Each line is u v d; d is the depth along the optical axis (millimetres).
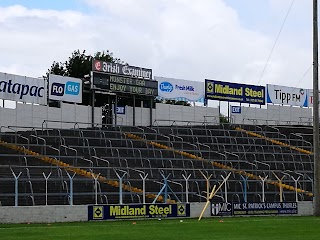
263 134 60188
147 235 22969
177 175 42938
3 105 48125
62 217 30625
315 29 36406
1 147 41875
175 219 32781
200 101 64625
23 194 32062
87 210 31188
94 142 47500
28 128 48094
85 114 54406
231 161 47156
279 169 49531
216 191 36406
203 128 58844
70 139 46406
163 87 61344
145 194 36500
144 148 47469
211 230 25656
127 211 32031
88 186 37156
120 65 56094
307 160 53719
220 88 65938
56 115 51719
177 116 61500
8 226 27375
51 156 39469
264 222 30672
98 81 53688
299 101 73188
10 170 37031
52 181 36188
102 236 22344
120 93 56188
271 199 41625
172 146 50719
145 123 58625
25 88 49750
